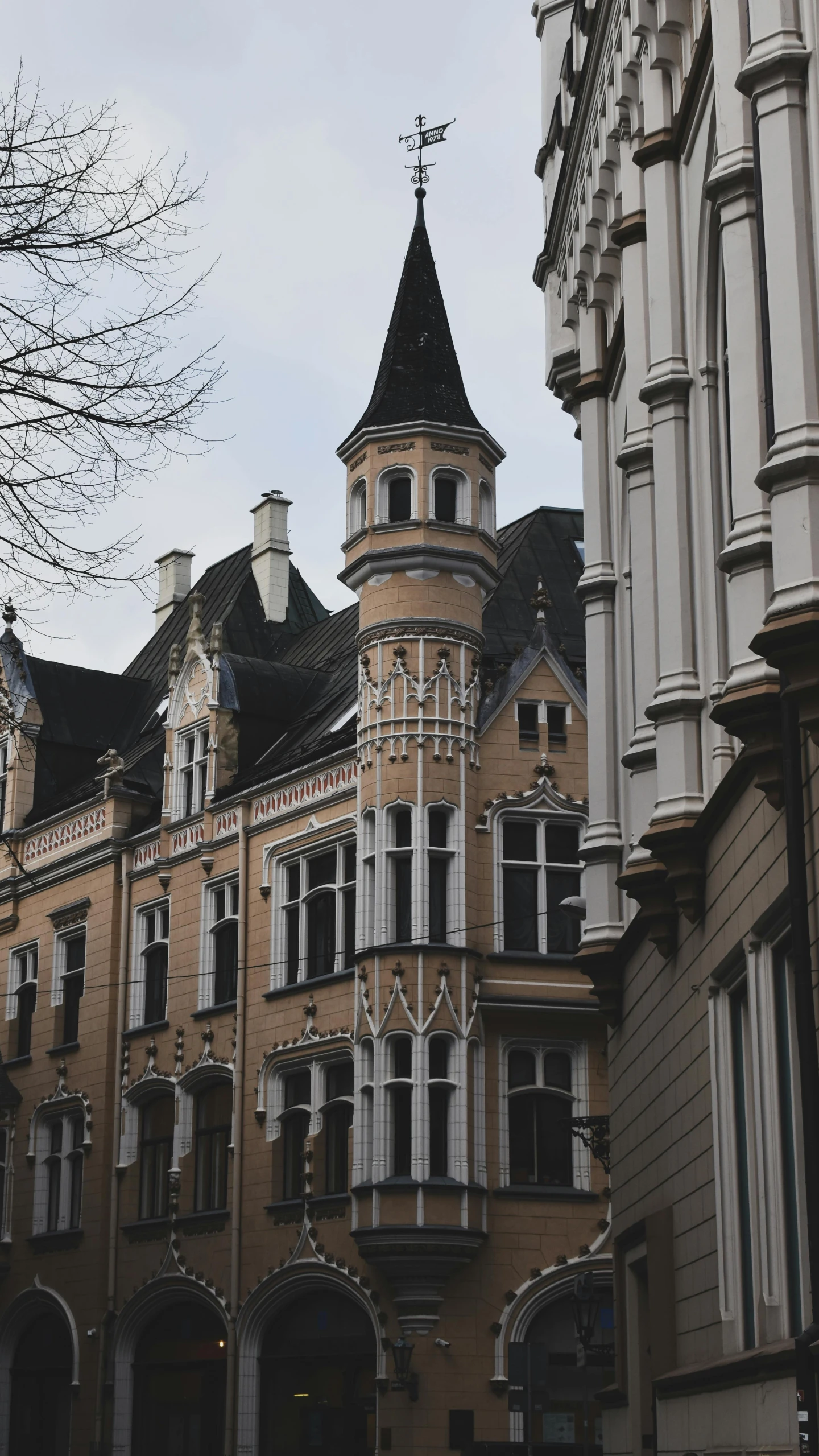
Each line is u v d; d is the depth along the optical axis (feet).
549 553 126.41
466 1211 96.89
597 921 56.85
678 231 47.11
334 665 132.87
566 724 107.55
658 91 48.34
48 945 139.23
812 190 34.14
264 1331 108.68
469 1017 100.07
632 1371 53.01
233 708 124.36
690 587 44.78
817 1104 31.48
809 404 32.86
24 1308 132.16
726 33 39.86
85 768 150.41
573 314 66.23
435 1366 95.96
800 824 32.65
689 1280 43.98
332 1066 107.34
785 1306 35.14
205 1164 117.70
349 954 107.14
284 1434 106.32
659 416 46.16
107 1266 123.03
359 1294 100.53
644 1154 50.83
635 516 50.42
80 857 136.05
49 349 39.14
